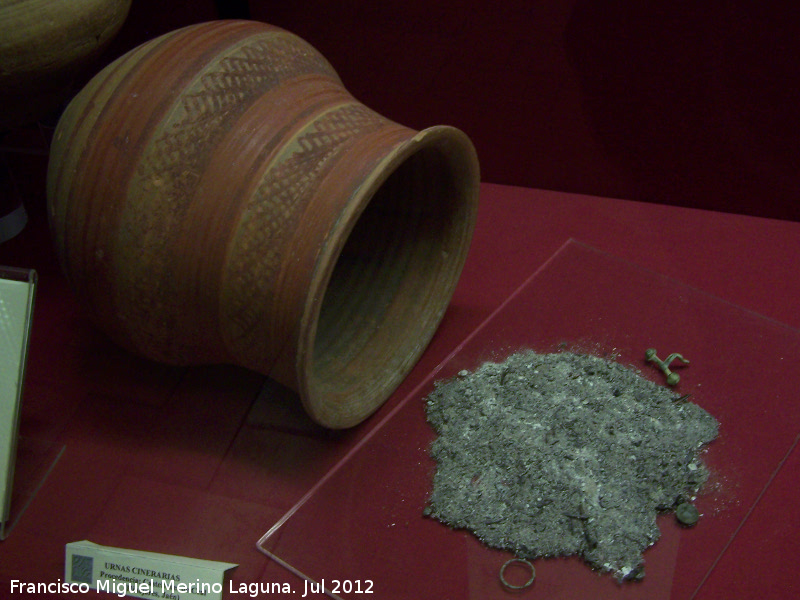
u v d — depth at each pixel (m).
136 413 0.79
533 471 0.73
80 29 0.75
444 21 0.91
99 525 0.71
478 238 0.98
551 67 0.92
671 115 0.92
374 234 0.86
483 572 0.68
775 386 0.79
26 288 0.68
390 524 0.71
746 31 0.83
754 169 0.94
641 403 0.78
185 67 0.68
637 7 0.85
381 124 0.71
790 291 0.90
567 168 1.01
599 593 0.67
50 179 0.71
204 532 0.70
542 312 0.88
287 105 0.68
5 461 0.69
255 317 0.68
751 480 0.73
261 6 0.93
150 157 0.66
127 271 0.68
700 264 0.93
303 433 0.78
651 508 0.71
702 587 0.67
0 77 0.73
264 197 0.66
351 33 0.94
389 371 0.81
